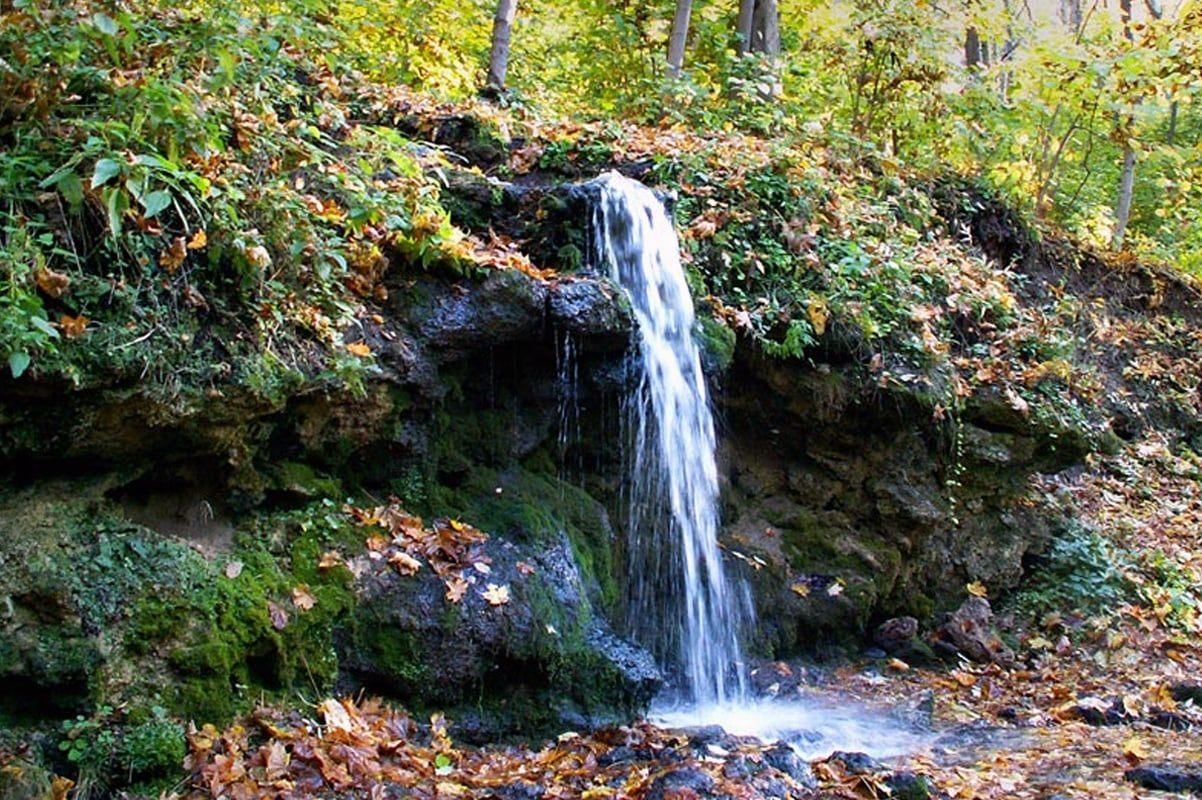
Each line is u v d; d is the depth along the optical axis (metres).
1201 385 11.27
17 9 4.12
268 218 4.51
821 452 6.96
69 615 3.65
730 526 6.64
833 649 6.62
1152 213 15.79
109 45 4.14
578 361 5.52
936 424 7.02
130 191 3.94
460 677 4.45
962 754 4.84
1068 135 11.71
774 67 10.16
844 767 4.19
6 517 3.70
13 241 3.69
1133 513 8.71
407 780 3.79
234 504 4.40
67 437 3.79
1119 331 10.84
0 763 3.32
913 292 7.69
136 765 3.54
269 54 5.52
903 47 10.81
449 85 9.27
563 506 5.45
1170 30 11.05
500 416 5.45
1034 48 11.16
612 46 11.95
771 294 6.93
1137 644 7.01
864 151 9.85
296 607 4.22
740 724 5.26
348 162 5.48
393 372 4.83
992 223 10.45
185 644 3.86
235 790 3.52
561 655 4.65
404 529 4.76
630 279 6.00
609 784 3.86
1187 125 15.77
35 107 4.08
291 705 4.09
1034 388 7.87
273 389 4.28
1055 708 5.71
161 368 3.95
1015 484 7.59
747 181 7.53
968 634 6.81
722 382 6.74
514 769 4.08
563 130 7.78
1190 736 5.16
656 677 4.91
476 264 5.20
